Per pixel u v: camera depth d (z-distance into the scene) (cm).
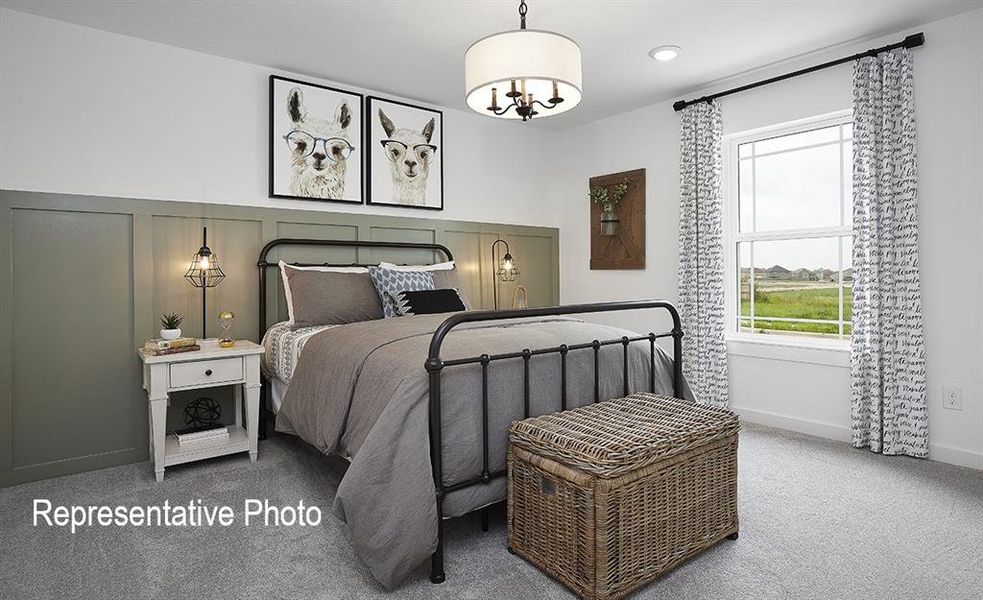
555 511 173
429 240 416
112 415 293
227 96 330
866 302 306
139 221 300
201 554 195
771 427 356
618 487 160
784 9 275
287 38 304
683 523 181
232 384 299
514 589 172
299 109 352
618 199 440
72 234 282
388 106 390
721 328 373
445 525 217
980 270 275
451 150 431
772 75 351
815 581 175
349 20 284
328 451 216
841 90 322
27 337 271
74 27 284
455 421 185
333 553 196
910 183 290
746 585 173
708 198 376
